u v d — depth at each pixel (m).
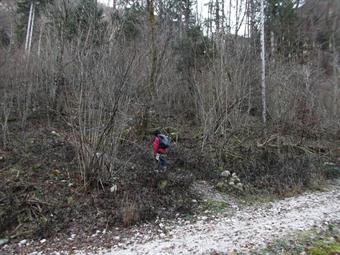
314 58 24.20
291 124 16.48
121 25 11.01
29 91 13.84
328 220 8.39
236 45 15.35
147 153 12.25
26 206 8.17
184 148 13.64
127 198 8.86
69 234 7.54
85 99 9.25
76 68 10.19
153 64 13.66
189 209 9.25
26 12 27.45
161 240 7.24
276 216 8.91
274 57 19.30
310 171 13.27
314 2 29.62
